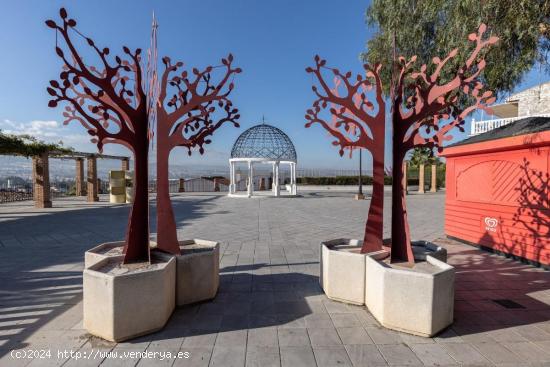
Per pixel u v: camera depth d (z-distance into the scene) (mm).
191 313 3562
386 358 2711
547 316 3516
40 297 3992
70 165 23641
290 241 7379
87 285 3072
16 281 4562
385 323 3236
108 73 3580
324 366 2600
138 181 3773
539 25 4848
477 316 3506
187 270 3715
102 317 2979
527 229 5559
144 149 3811
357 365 2613
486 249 6496
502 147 5789
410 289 3104
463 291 4266
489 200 6406
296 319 3430
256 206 14992
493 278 4793
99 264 3510
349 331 3174
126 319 2961
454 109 4172
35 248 6648
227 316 3496
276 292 4207
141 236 3787
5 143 11898
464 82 3797
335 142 4230
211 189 29672
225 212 12750
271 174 33344
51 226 9352
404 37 7609
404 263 3863
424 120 4105
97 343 2928
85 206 14852
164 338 3029
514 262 5660
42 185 14141
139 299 3023
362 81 4148
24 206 14961
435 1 6238
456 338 3045
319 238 7734
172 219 4102
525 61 5426
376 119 4176
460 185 7293
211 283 3904
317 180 33281
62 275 4828
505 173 6000
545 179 5195
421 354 2771
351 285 3807
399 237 4004
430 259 3877
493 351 2822
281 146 20734
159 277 3141
